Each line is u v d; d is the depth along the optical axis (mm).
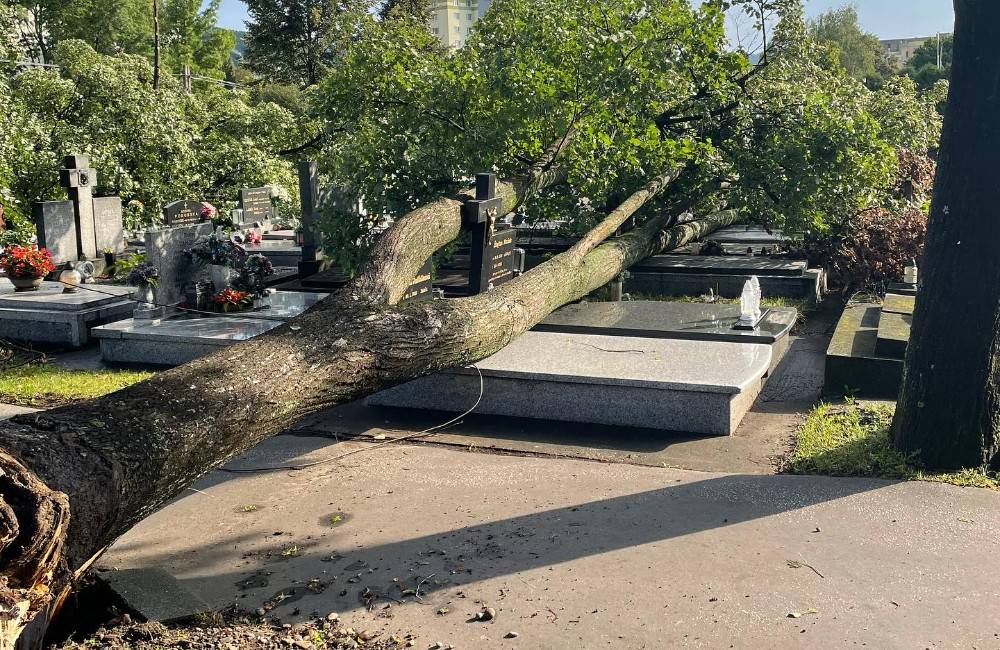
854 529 5207
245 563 5129
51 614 3639
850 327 9477
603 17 11172
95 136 19016
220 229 11992
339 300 6234
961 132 5797
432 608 4492
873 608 4305
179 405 4434
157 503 4160
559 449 7109
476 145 10422
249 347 5273
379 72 10969
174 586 4680
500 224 10336
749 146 12875
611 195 12820
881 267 13117
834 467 6238
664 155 11664
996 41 5578
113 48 40812
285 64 47562
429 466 6773
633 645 4066
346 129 11508
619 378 7547
